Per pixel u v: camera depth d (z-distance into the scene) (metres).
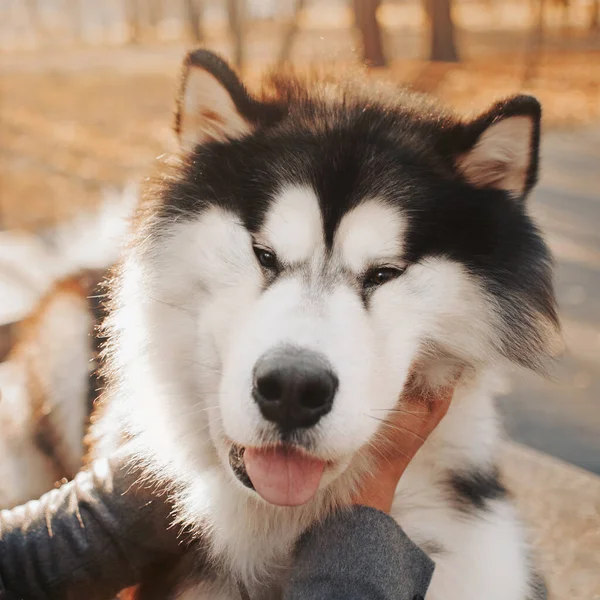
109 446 0.63
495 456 0.63
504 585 0.57
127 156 3.18
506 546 0.59
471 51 6.09
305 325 0.50
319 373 0.48
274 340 0.49
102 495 0.55
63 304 0.91
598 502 0.87
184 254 0.58
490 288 0.58
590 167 2.99
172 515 0.56
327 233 0.55
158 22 11.59
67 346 0.88
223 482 0.56
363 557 0.51
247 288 0.55
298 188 0.56
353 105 0.64
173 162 0.63
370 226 0.55
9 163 3.14
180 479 0.57
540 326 0.61
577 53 6.02
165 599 0.58
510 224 0.60
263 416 0.49
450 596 0.56
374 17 3.15
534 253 0.61
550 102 4.14
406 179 0.58
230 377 0.50
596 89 4.49
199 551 0.57
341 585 0.50
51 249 1.25
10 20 14.09
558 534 0.81
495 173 0.61
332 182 0.56
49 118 4.14
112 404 0.65
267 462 0.50
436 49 5.01
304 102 0.64
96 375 0.82
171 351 0.58
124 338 0.60
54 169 3.03
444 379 0.59
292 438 0.49
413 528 0.57
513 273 0.59
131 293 0.60
